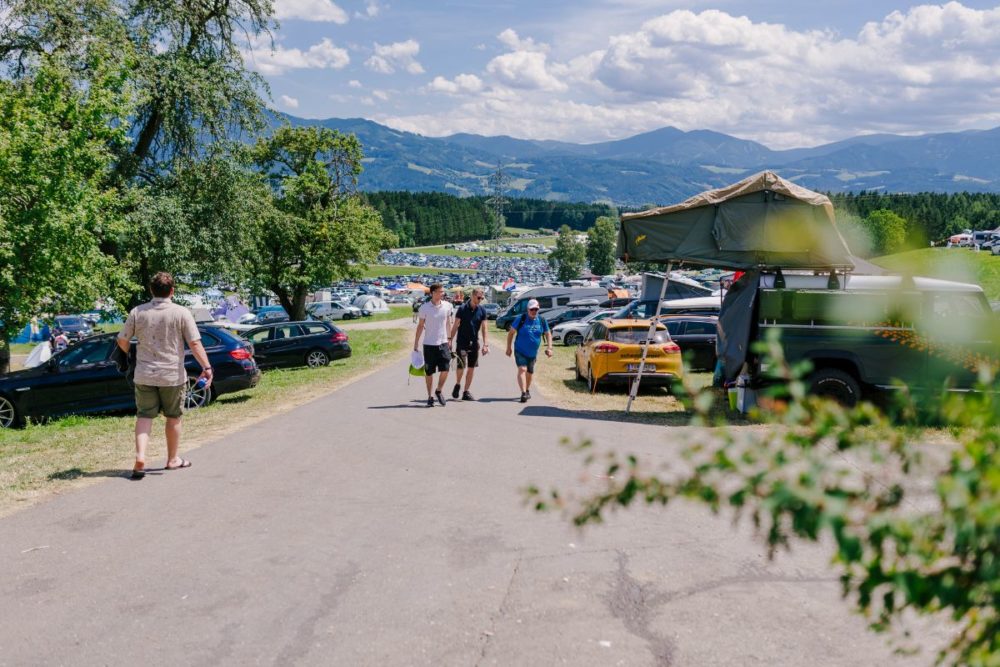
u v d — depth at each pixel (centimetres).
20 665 376
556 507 210
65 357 1439
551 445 936
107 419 1359
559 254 16750
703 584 468
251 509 649
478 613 431
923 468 181
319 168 4988
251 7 2331
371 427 1088
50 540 568
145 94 1928
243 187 2406
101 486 735
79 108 1705
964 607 169
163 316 780
